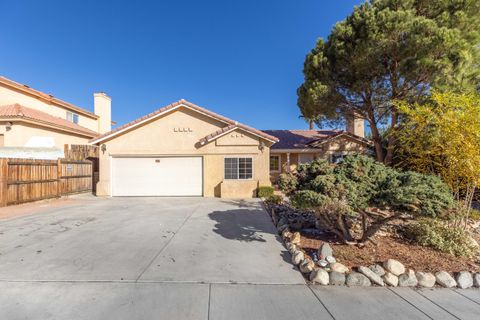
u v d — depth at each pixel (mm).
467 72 10633
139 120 14602
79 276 4527
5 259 5246
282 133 24234
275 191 16500
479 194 9234
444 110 7289
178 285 4254
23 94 18469
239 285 4281
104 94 26141
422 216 4512
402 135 9586
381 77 13344
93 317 3400
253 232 7340
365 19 12133
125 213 9930
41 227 7762
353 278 4348
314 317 3439
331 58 13812
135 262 5156
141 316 3426
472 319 3432
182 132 14906
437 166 7789
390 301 3857
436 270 4695
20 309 3557
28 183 12023
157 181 14883
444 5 11469
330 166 5844
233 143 14602
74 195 15180
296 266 5059
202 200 13281
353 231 6715
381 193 4965
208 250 5887
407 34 11234
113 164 14891
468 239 5840
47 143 16297
